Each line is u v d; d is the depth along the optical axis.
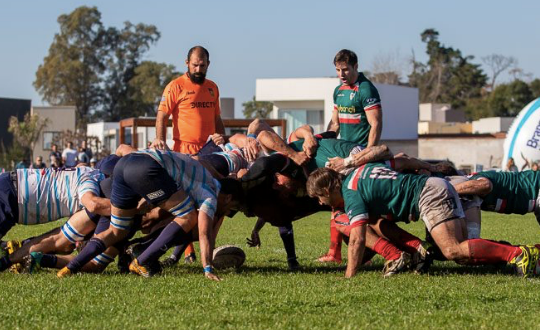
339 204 8.23
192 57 10.27
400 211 7.92
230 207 8.50
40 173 8.59
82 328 5.55
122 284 7.37
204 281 7.54
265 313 6.03
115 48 79.31
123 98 78.75
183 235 7.93
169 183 7.76
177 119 10.45
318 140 8.57
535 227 16.30
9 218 8.47
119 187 7.85
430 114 79.06
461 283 7.43
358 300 6.56
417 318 5.85
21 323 5.71
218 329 5.51
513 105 85.75
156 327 5.56
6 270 8.37
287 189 8.42
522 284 7.36
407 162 8.53
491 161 45.94
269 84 42.97
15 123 62.41
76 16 76.94
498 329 5.50
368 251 8.88
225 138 9.61
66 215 8.61
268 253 10.91
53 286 7.20
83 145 30.39
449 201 7.87
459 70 101.44
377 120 9.56
